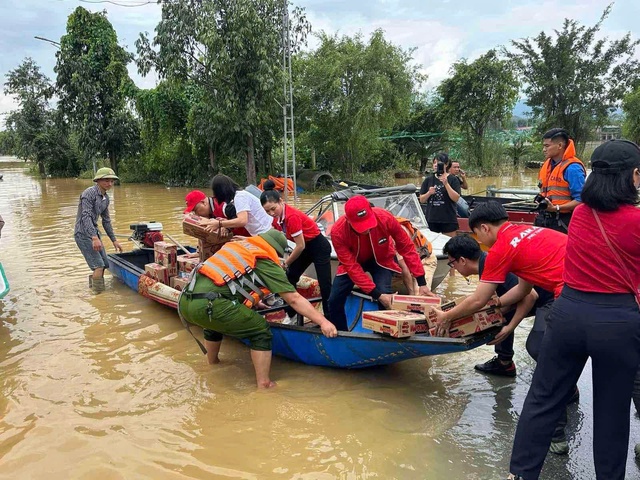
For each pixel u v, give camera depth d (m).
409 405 4.32
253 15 19.52
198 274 4.61
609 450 2.93
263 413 4.20
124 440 3.83
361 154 26.44
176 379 4.84
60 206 18.52
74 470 3.49
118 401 4.43
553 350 2.98
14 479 3.41
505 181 29.11
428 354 4.20
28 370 5.03
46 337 5.88
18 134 38.78
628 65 38.22
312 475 3.42
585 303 2.83
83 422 4.09
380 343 4.30
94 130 30.44
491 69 32.75
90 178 35.41
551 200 5.89
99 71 30.45
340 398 4.44
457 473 3.44
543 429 3.09
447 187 8.13
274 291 4.54
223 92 20.77
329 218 7.69
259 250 4.55
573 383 3.03
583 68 38.72
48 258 9.85
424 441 3.81
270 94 20.61
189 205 6.08
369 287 4.79
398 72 24.17
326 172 22.67
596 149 2.86
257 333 4.55
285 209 5.38
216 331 4.67
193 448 3.73
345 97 23.62
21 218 15.31
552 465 3.53
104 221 8.17
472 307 3.76
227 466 3.52
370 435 3.88
